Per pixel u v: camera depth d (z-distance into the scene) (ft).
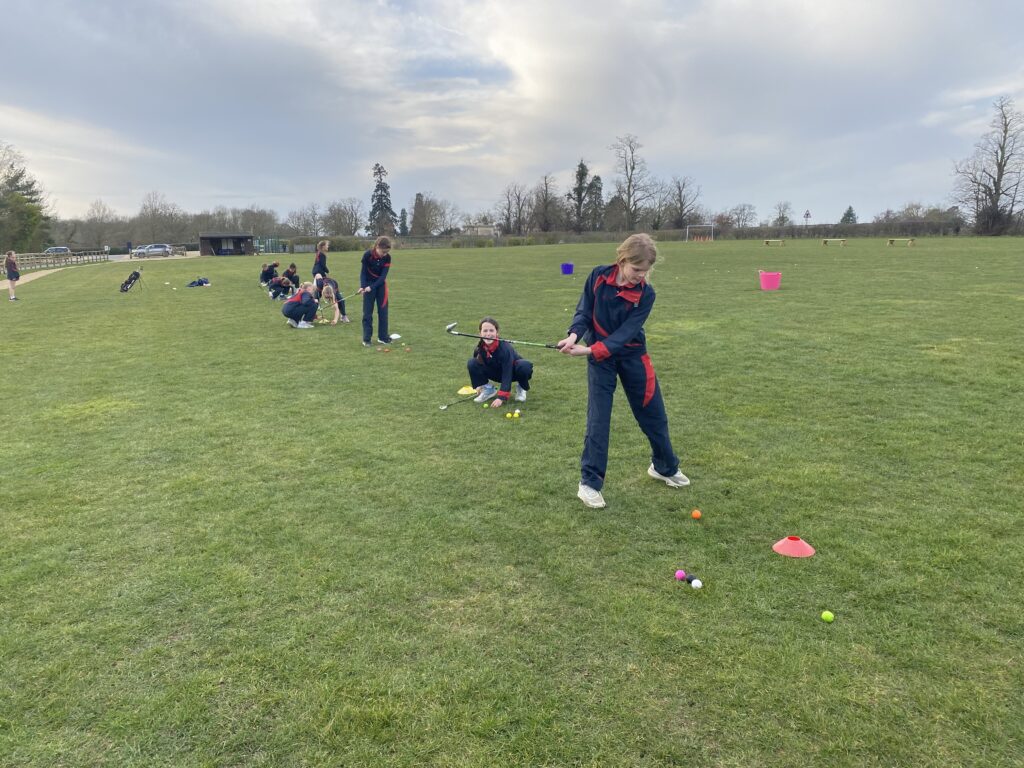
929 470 14.83
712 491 14.05
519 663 8.63
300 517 13.05
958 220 206.08
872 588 10.18
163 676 8.48
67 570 11.10
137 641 9.21
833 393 21.30
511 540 12.00
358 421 19.63
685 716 7.67
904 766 6.93
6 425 19.75
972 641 8.89
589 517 12.91
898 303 41.45
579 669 8.50
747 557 11.25
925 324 33.35
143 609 9.95
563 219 299.99
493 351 20.81
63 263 160.15
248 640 9.17
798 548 11.27
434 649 8.93
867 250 114.62
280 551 11.66
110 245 296.30
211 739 7.45
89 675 8.52
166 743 7.41
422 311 45.16
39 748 7.34
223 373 26.66
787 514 12.82
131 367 28.32
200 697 8.11
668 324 35.60
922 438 16.88
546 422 19.38
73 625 9.57
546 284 65.77
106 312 50.44
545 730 7.48
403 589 10.40
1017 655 8.60
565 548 11.68
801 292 49.03
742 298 46.39
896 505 13.09
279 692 8.16
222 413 20.71
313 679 8.38
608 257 125.18
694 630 9.25
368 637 9.20
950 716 7.60
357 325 39.75
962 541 11.52
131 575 10.91
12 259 62.34
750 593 10.14
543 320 39.58
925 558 10.99
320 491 14.35
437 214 337.52
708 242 195.52
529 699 7.98
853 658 8.60
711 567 10.96
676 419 19.06
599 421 13.30
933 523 12.26
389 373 26.12
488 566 11.08
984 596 9.89
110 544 12.00
